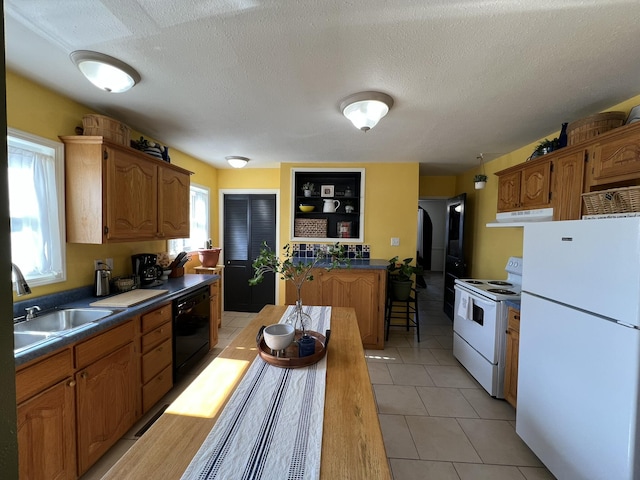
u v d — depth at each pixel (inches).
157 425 33.8
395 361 114.6
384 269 124.0
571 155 74.1
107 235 74.2
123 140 79.6
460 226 154.8
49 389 51.1
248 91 69.7
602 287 48.5
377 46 51.6
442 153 126.1
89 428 59.3
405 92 68.9
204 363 109.2
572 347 54.3
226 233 173.9
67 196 73.6
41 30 48.0
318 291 126.1
